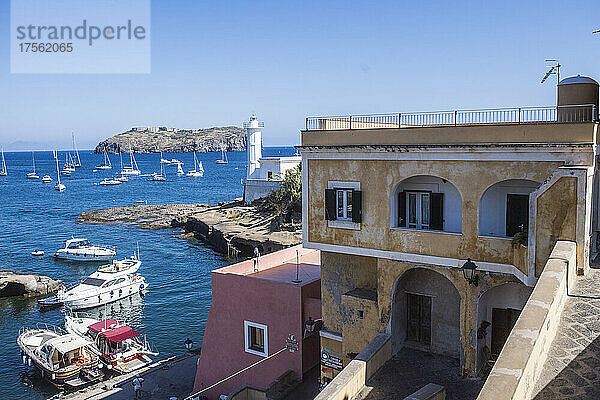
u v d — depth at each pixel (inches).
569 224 639.1
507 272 760.3
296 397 1035.3
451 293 884.6
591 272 647.8
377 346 858.1
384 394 780.0
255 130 3831.2
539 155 715.4
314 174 938.1
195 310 2064.5
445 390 776.9
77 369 1517.0
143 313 2041.1
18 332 1900.8
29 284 2333.9
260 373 1138.0
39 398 1428.4
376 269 953.5
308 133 933.2
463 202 786.8
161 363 1545.3
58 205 5324.8
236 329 1174.3
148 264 2778.1
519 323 420.2
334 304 999.0
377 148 847.1
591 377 403.5
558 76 890.1
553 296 467.5
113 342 1610.5
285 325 1094.4
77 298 2080.5
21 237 3622.0
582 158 684.7
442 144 796.0
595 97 840.3
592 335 466.9
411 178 869.2
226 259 2861.7
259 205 3659.0
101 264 2859.3
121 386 1408.7
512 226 788.6
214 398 1210.6
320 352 1089.4
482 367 836.6
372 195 872.9
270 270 1286.9
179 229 3767.2
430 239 826.2
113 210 4719.5
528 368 371.6
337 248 924.6
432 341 912.9
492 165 754.2
